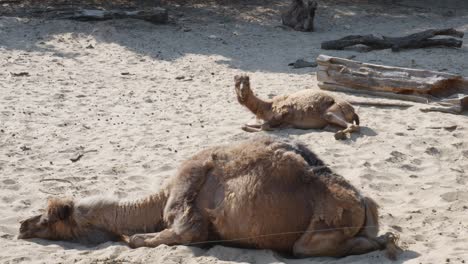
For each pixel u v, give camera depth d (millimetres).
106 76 25625
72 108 21062
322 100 18469
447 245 11055
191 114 20500
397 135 17969
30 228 11617
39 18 34156
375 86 21922
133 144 17453
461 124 19031
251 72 27031
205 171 10695
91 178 14742
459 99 20078
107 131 18625
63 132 18469
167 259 10297
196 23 36375
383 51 31391
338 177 10281
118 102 21922
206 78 25719
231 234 10461
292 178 10180
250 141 10727
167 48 30781
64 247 11320
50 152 16734
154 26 34156
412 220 12328
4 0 37875
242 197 10242
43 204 13242
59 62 27453
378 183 14430
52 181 14555
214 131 18625
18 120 19500
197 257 10344
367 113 20234
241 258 10250
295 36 35344
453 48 31719
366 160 15953
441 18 41656
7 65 26500
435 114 20109
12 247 11117
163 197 11125
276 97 19109
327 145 17156
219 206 10430
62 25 32750
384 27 38562
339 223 9984
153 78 25516
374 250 10328
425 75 21266
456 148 16969
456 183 14500
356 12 42094
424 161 16078
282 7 41219
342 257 10289
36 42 30297
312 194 10117
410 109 20656
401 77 21484
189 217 10570
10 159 16109
